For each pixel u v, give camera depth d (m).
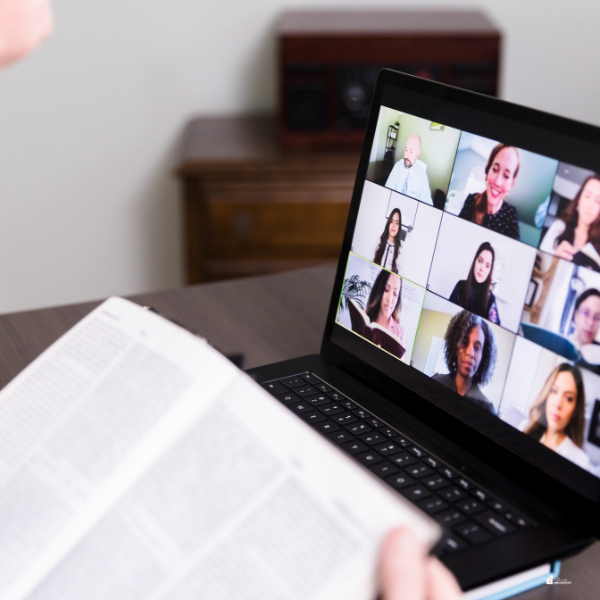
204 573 0.37
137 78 1.92
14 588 0.40
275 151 1.68
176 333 0.48
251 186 1.65
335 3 1.91
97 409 0.46
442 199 0.62
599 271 0.50
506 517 0.52
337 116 1.71
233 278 1.74
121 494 0.41
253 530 0.37
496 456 0.57
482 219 0.58
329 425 0.63
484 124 0.58
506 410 0.57
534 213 0.54
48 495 0.42
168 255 2.10
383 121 0.69
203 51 1.92
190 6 1.87
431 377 0.63
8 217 1.98
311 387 0.70
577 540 0.50
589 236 0.51
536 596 0.50
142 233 2.07
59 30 1.84
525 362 0.55
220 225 1.69
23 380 0.50
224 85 1.96
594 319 0.50
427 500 0.53
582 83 2.02
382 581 0.34
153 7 1.86
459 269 0.61
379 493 0.37
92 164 1.98
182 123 1.98
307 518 0.37
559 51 1.98
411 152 0.66
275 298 0.97
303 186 1.65
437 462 0.58
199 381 0.44
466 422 0.60
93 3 1.83
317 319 0.91
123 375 0.47
